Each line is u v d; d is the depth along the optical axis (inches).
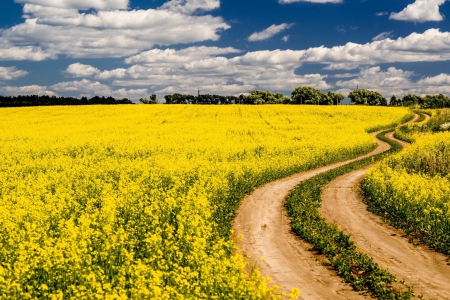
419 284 361.1
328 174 941.8
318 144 1336.1
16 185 704.4
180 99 6264.8
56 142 1322.6
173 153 1113.4
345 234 516.1
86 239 378.3
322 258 432.5
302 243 483.2
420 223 527.2
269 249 462.0
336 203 695.1
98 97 5295.3
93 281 272.4
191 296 281.6
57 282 309.6
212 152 1120.2
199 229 423.5
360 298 335.9
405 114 2741.1
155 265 346.6
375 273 370.0
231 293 292.4
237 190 742.5
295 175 983.0
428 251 450.9
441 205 565.6
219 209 604.1
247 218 598.2
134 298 272.5
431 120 2151.8
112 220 448.1
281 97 5915.4
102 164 914.1
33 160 1012.5
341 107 3184.1
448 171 847.1
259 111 2758.4
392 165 957.2
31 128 1872.5
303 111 2778.1
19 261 311.7
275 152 1190.3
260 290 280.1
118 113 2637.8
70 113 2674.7
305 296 339.6
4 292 272.1
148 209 479.5
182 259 371.2
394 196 642.2
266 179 885.8
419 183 661.3
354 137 1546.5
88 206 518.6
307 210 606.5
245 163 925.2
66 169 826.8
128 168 835.4
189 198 562.6
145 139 1412.4
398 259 426.3
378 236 508.1
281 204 684.7
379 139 1785.2
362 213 626.5
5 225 407.2
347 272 374.9
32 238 366.3
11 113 2721.5
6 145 1246.3
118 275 316.5
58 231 439.5
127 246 393.1
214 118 2342.5
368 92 6082.7
